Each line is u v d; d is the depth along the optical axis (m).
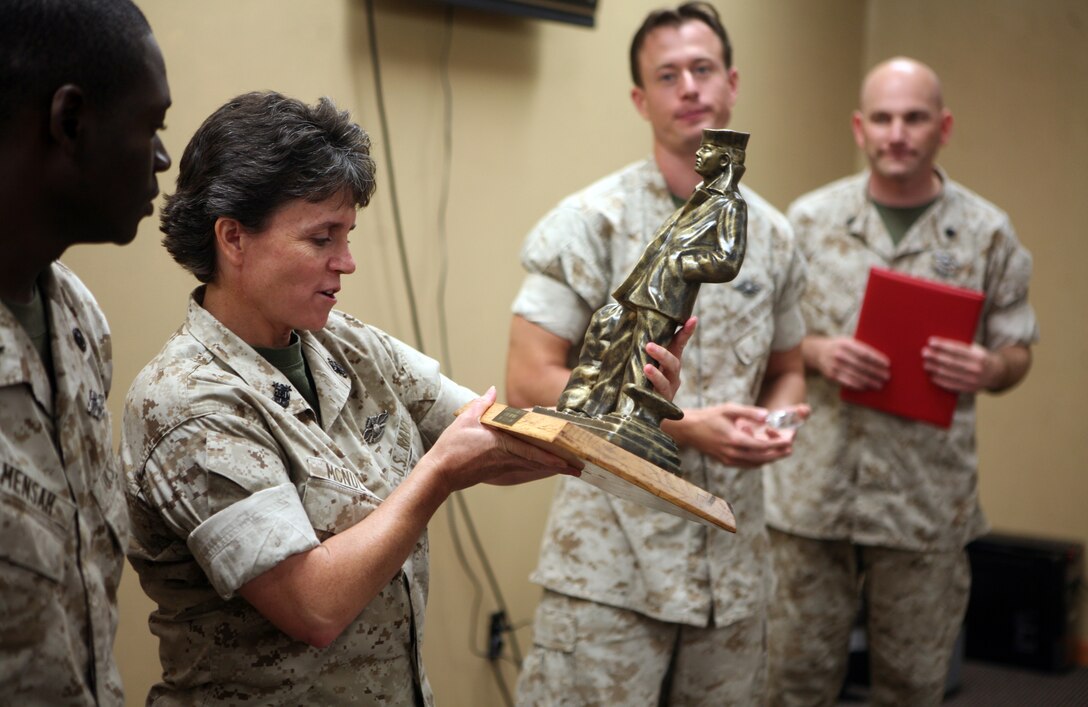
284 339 1.31
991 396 4.12
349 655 1.26
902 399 2.64
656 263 1.29
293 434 1.24
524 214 2.96
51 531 1.02
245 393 1.21
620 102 3.21
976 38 4.10
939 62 4.18
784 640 2.83
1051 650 3.85
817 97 4.04
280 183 1.19
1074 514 3.98
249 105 1.22
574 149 3.08
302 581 1.16
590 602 2.07
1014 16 4.02
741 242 1.27
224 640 1.24
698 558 2.07
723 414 2.00
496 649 2.97
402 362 1.45
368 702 1.28
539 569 2.14
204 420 1.18
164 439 1.18
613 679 2.05
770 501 2.84
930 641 2.76
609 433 1.21
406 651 1.33
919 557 2.73
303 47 2.43
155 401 1.20
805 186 4.03
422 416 1.46
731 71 2.25
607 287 2.14
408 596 1.32
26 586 0.99
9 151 0.98
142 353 2.22
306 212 1.21
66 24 0.97
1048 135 3.97
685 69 2.12
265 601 1.17
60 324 1.09
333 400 1.32
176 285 2.27
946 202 2.83
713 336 2.13
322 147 1.20
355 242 2.57
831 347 2.69
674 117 2.13
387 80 2.61
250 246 1.22
